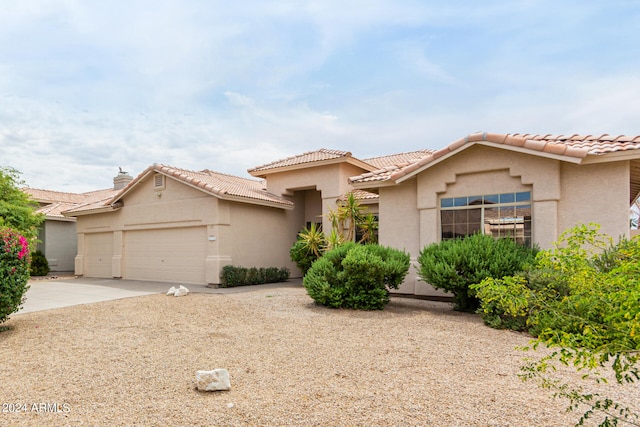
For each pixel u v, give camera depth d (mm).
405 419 4023
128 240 19984
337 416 4098
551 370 5582
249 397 4637
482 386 4988
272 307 10922
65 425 3943
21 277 8414
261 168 20406
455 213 11977
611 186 9773
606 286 3402
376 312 10133
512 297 4078
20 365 5887
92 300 12492
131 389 4914
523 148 10398
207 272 16359
